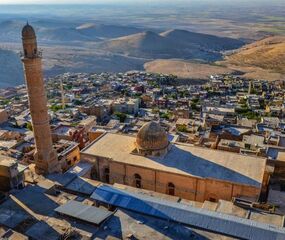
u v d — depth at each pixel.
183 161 61.56
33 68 55.56
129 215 45.81
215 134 88.75
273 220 46.00
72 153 72.00
